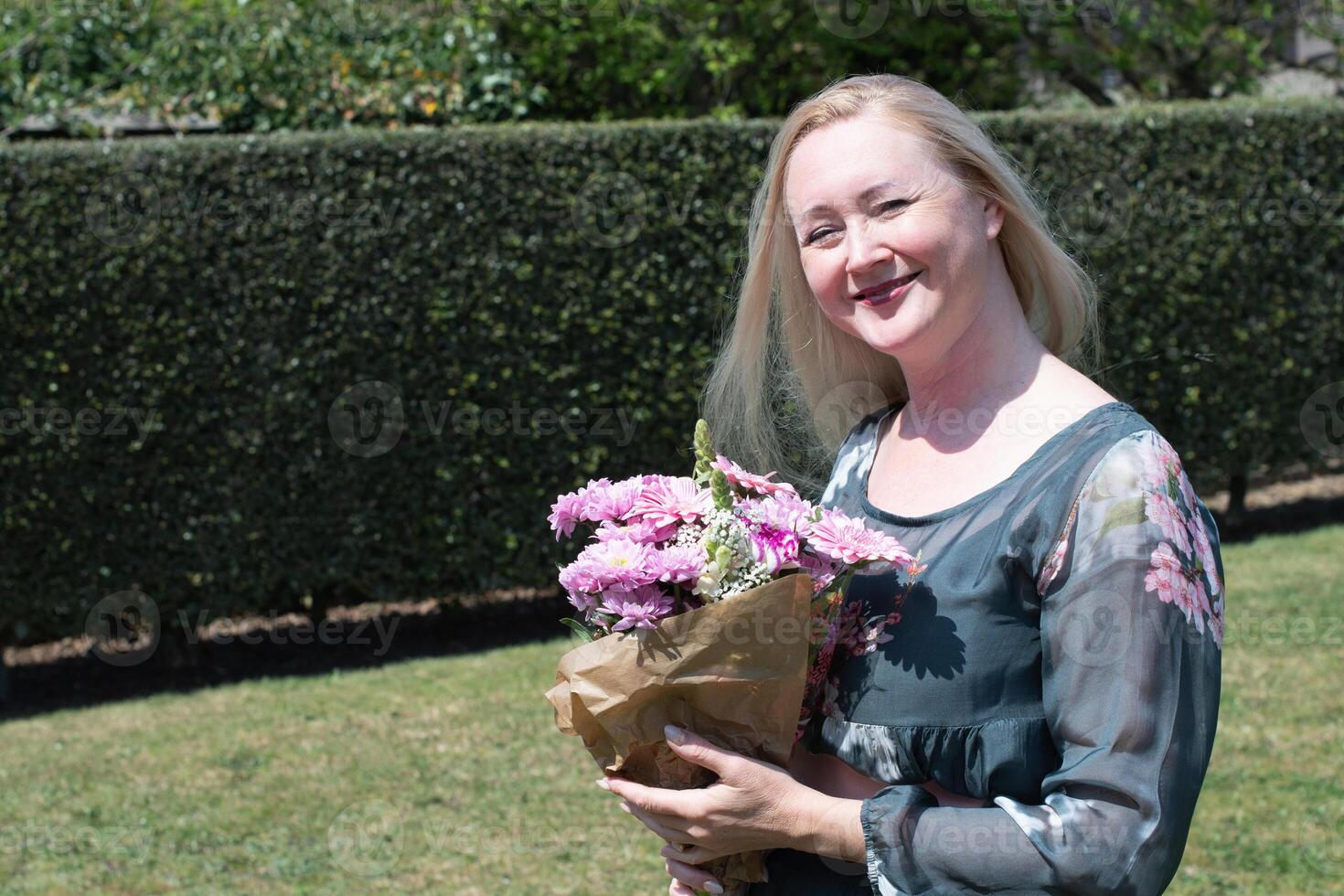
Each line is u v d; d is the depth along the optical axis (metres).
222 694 5.29
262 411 5.49
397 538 5.77
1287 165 6.80
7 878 3.52
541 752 4.37
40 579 5.34
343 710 4.93
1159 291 6.68
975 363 1.35
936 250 1.29
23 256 5.14
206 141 5.33
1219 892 3.14
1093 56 9.12
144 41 6.59
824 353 1.66
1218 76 9.33
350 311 5.54
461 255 5.64
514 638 5.96
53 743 4.72
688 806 1.30
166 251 5.29
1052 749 1.21
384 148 5.51
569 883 3.39
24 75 6.40
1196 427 6.88
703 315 5.97
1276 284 6.89
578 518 1.44
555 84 8.40
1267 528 7.18
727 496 1.35
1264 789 3.71
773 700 1.28
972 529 1.26
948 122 1.33
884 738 1.27
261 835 3.76
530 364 5.80
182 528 5.48
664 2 7.96
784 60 8.84
